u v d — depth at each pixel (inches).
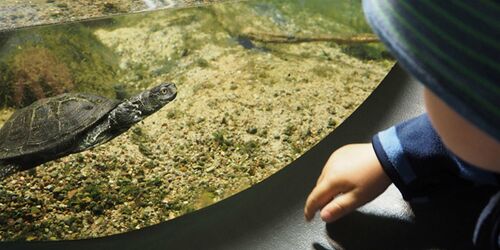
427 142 26.0
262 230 28.6
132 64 38.0
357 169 27.1
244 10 44.6
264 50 40.4
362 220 28.0
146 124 33.9
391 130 27.2
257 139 33.2
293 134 33.5
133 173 31.5
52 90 35.1
